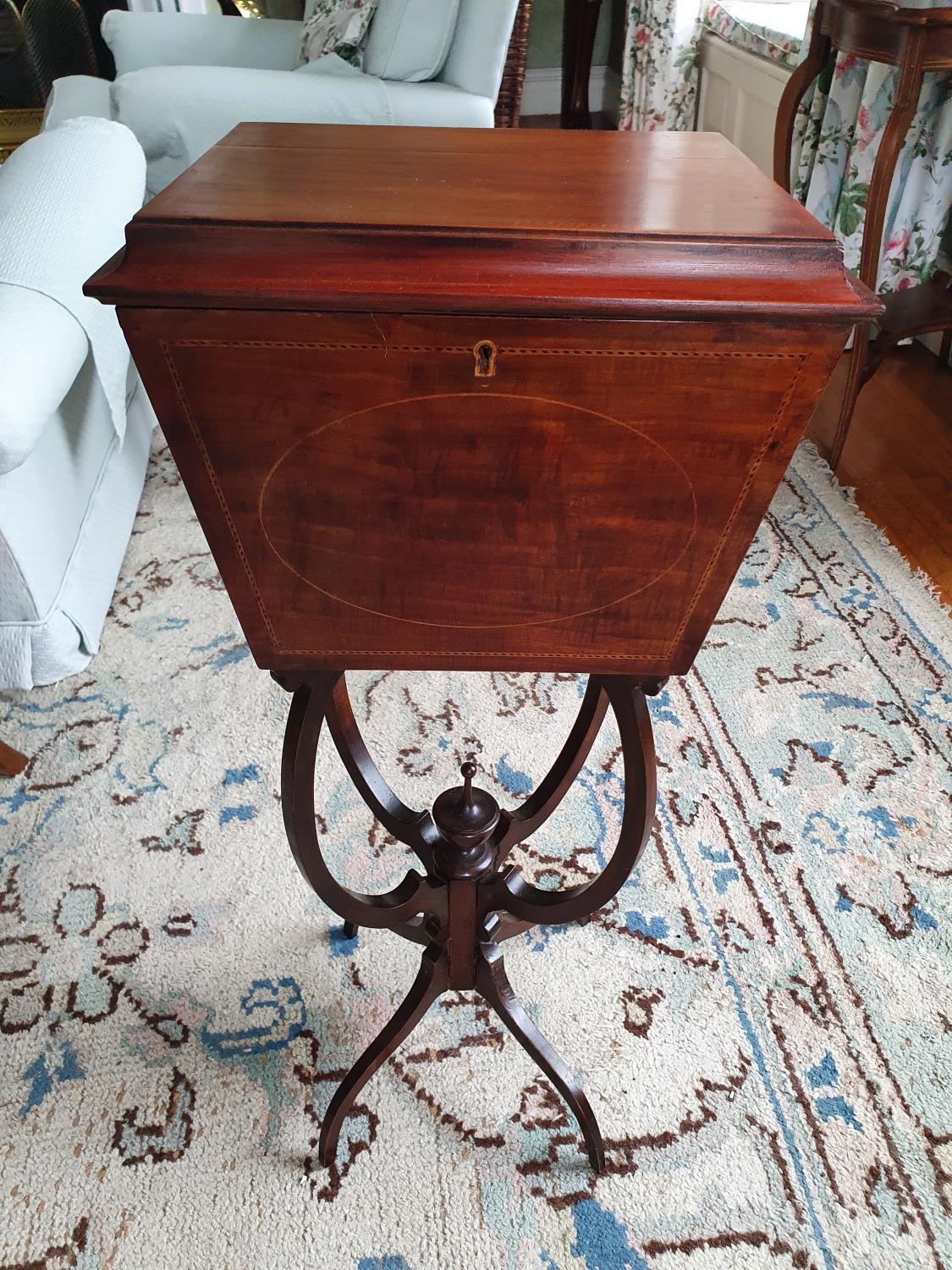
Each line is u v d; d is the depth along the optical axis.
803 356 0.58
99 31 3.67
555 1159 0.97
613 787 1.38
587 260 0.58
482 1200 0.94
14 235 1.27
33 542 1.43
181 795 1.37
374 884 1.24
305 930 1.19
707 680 1.55
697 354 0.58
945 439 2.16
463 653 0.76
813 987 1.12
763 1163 0.97
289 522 0.67
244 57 2.58
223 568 0.70
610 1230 0.92
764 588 1.75
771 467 0.64
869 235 1.77
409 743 1.45
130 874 1.26
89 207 1.37
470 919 0.89
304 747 0.80
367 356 0.58
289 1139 0.99
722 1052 1.06
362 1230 0.92
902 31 1.56
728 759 1.41
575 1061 1.05
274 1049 1.07
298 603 0.72
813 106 2.23
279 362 0.58
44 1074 1.04
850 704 1.50
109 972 1.14
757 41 2.56
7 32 3.66
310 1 2.18
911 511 1.94
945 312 2.00
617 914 1.20
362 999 1.12
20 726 1.48
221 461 0.63
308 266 0.57
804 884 1.23
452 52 2.02
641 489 0.65
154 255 0.58
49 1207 0.93
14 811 1.34
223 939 1.18
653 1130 0.99
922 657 1.59
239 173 0.71
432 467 0.63
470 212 0.62
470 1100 1.02
